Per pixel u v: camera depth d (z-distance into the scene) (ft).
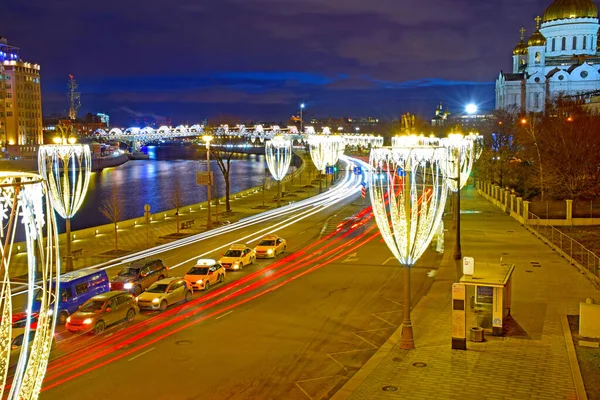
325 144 326.85
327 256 139.13
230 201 270.05
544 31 563.07
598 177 215.51
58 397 60.39
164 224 199.93
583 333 72.43
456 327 71.31
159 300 94.58
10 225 25.25
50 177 116.16
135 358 72.38
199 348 76.02
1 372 26.12
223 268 116.78
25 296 96.07
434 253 138.21
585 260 121.29
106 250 152.66
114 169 596.29
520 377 62.03
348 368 68.49
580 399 55.26
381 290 105.81
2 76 596.70
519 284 102.89
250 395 60.90
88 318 82.07
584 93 474.08
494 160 283.18
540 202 195.42
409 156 70.54
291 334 81.61
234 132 630.33
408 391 59.26
